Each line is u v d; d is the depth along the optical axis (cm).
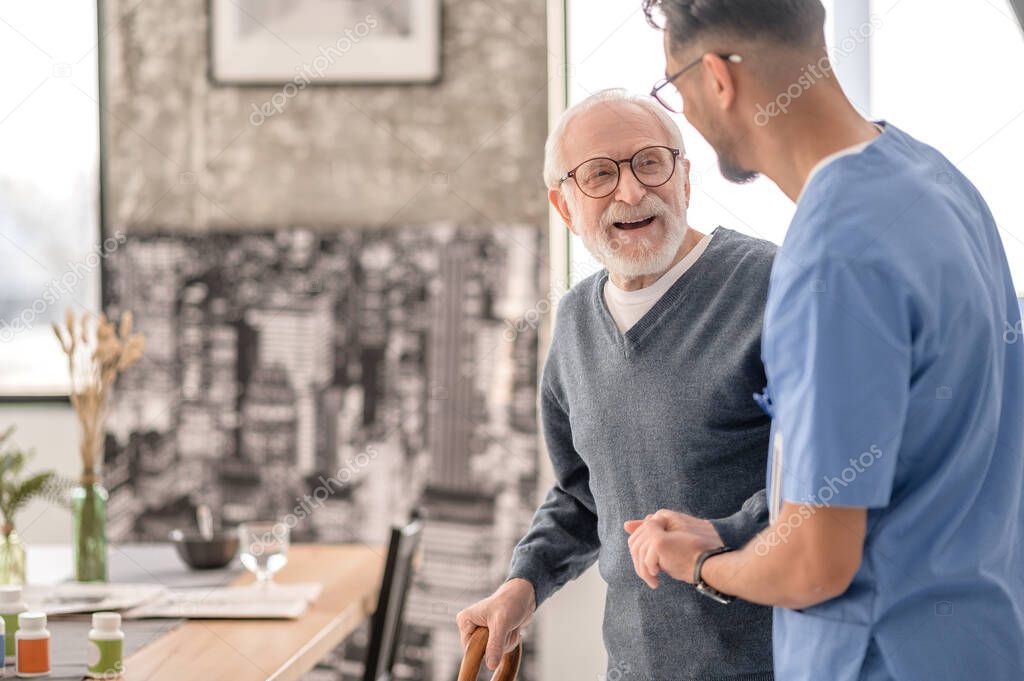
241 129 335
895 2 283
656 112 160
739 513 128
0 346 344
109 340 233
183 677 163
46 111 344
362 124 334
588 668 320
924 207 109
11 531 221
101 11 339
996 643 111
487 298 331
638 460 157
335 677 327
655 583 127
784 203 296
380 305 333
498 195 332
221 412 334
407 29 333
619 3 329
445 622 330
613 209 154
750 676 151
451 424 332
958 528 110
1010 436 116
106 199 338
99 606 204
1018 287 258
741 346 149
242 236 335
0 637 166
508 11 331
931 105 280
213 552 250
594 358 164
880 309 104
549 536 171
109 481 333
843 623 110
